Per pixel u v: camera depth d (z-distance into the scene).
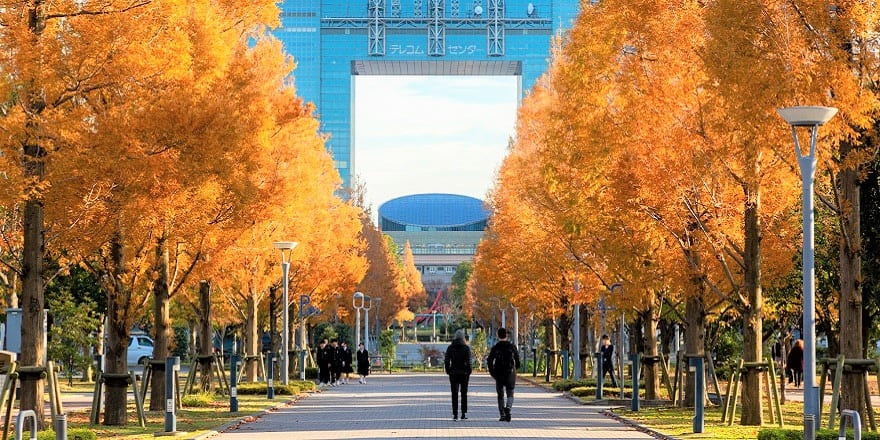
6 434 18.78
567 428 22.98
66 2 18.50
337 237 51.25
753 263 22.75
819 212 27.98
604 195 25.31
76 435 18.33
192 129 19.59
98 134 18.62
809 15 17.97
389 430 22.39
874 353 36.41
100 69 18.80
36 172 18.84
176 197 21.38
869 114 18.16
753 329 22.97
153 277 25.62
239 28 27.06
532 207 38.88
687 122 22.31
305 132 34.12
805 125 16.89
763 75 17.88
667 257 26.36
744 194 22.73
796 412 28.52
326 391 43.06
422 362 86.31
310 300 51.53
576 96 24.31
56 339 43.47
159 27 19.30
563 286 44.84
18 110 18.14
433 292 184.50
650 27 22.55
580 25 24.56
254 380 43.03
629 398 34.94
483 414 27.78
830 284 29.44
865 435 16.88
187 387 33.91
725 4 18.58
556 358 59.59
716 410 28.23
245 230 26.19
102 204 19.62
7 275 28.91
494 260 49.28
